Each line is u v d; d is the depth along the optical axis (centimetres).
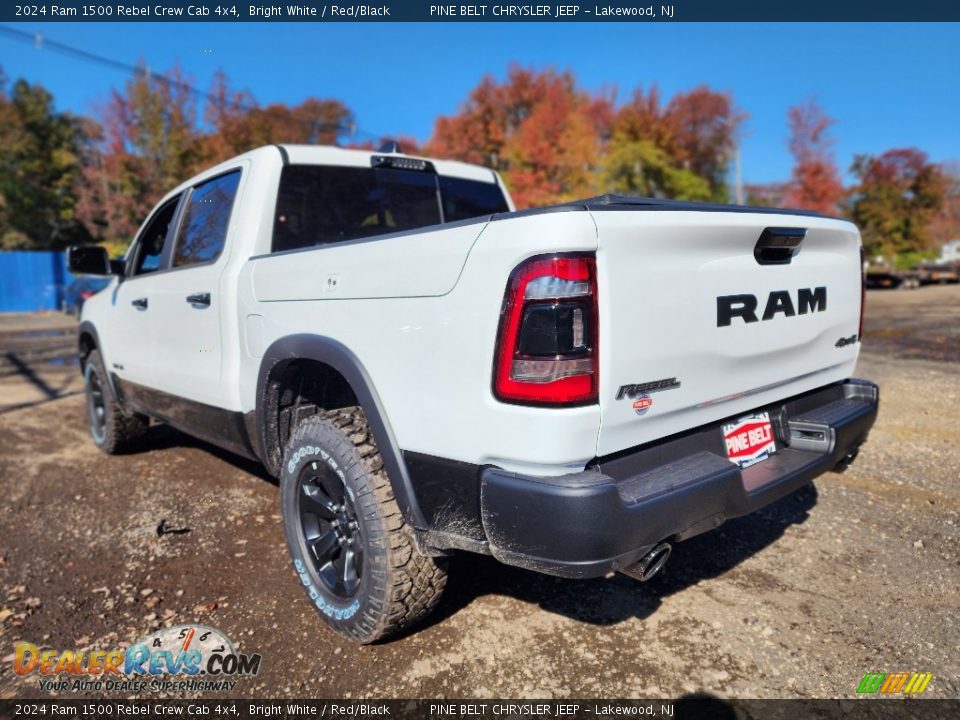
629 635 257
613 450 197
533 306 183
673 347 207
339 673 238
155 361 388
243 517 378
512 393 187
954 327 1212
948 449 472
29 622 275
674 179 2861
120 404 474
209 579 307
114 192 2631
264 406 287
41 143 3475
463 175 419
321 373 289
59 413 668
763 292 241
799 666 236
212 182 360
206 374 332
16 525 374
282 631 265
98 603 289
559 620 268
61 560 329
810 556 317
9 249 3306
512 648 250
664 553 204
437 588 238
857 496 391
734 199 3534
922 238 4109
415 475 218
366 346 231
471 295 195
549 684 230
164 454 505
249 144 2370
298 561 271
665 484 202
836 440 266
